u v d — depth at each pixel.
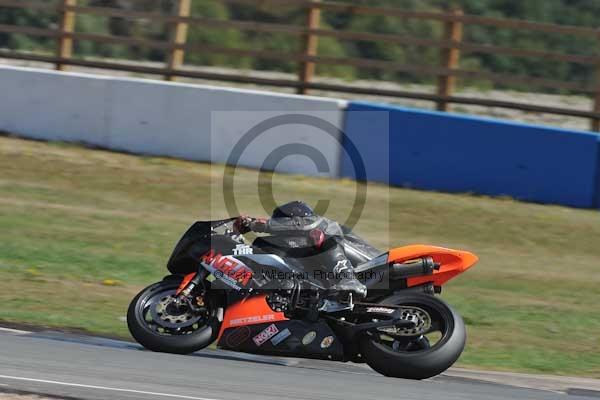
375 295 25.39
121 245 43.38
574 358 31.06
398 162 53.78
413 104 70.19
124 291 36.50
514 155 52.69
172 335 25.45
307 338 24.89
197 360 24.88
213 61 97.69
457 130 53.16
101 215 47.91
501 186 52.97
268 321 25.06
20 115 59.09
